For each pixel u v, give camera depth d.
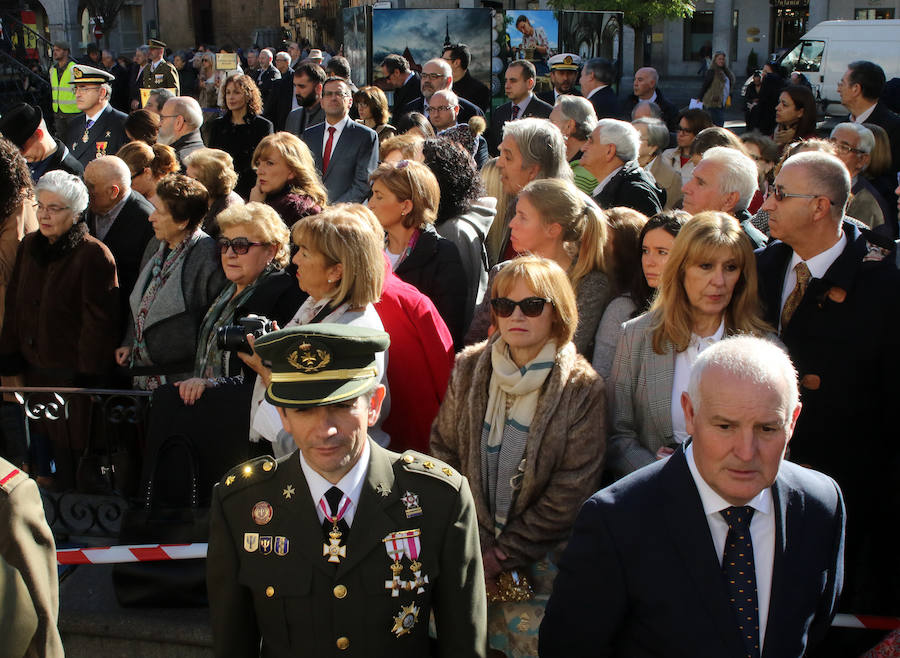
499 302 3.01
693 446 2.25
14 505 2.19
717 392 2.14
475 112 9.12
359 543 2.27
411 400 3.70
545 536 3.00
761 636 2.21
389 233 4.50
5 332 5.05
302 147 5.30
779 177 3.40
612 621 2.30
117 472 4.31
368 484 2.31
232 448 3.57
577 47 12.65
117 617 3.61
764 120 14.30
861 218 5.34
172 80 14.02
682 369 3.16
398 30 11.38
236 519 2.34
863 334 3.28
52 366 4.87
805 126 7.62
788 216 3.36
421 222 4.43
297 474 2.32
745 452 2.12
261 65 16.47
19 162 5.21
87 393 4.18
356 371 2.25
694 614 2.21
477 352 3.24
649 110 8.88
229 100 8.26
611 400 3.29
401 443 3.73
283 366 2.24
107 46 30.09
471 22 11.32
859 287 3.31
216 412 3.59
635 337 3.25
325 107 7.60
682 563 2.23
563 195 3.72
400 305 3.69
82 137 8.58
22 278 4.94
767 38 36.88
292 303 4.07
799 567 2.24
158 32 35.44
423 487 2.37
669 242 3.48
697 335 3.16
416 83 10.75
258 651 2.41
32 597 2.18
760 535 2.25
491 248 5.74
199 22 37.69
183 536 3.53
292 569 2.27
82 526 4.29
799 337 3.38
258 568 2.29
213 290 4.51
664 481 2.31
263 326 3.39
